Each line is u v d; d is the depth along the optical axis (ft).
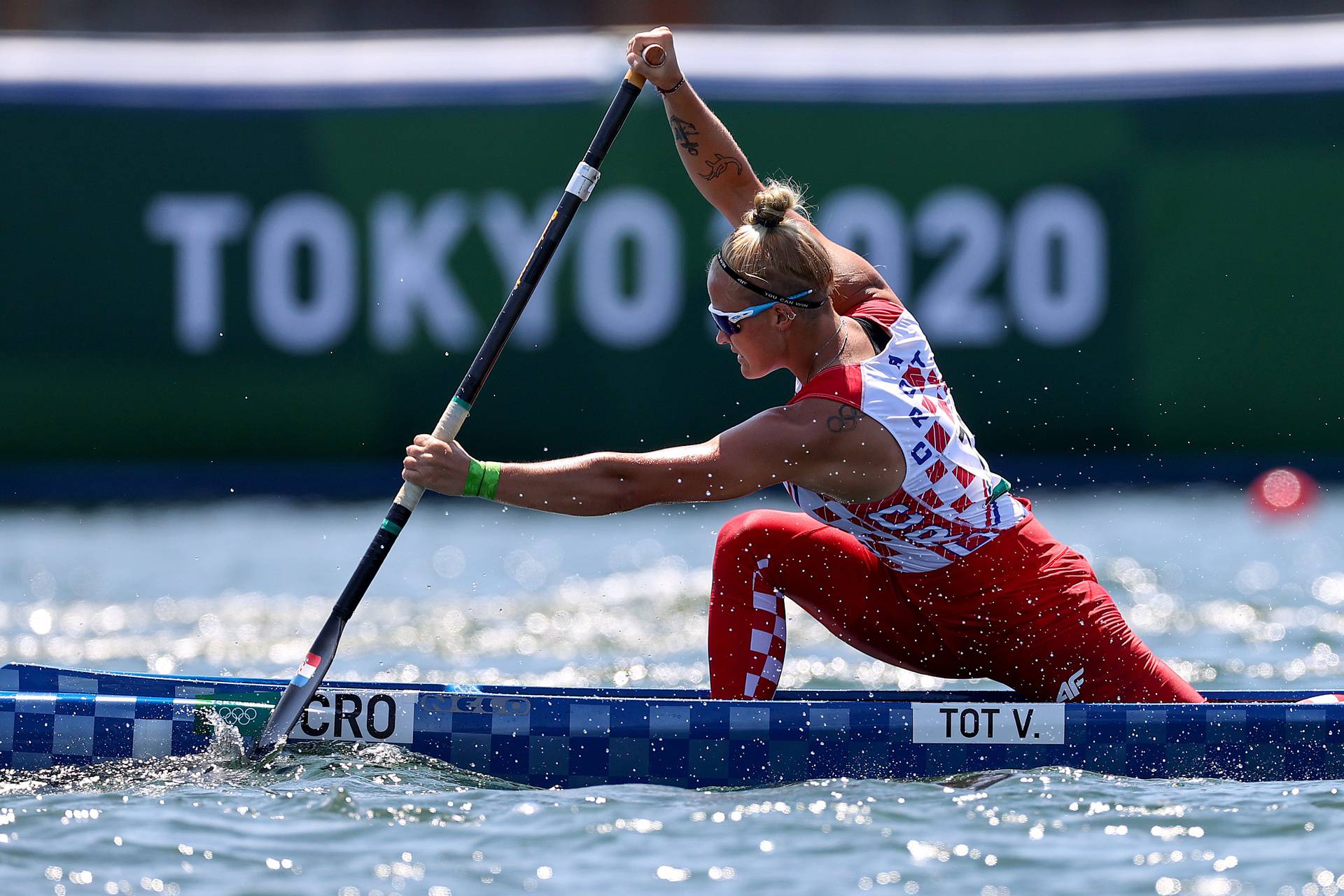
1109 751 40.81
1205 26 148.15
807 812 37.50
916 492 40.04
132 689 42.80
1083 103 142.10
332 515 131.44
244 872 33.14
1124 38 145.89
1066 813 37.09
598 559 106.93
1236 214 142.00
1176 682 42.55
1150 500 134.21
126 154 143.95
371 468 144.77
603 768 40.98
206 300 144.77
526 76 143.64
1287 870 32.89
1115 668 42.14
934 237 143.23
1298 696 45.16
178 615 84.23
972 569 41.50
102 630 79.25
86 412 144.87
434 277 144.36
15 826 35.94
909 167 143.13
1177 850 34.35
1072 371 143.23
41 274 143.95
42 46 145.59
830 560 43.01
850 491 39.88
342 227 144.66
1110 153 142.20
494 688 45.06
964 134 142.72
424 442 39.06
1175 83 141.38
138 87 143.74
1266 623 77.30
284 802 37.86
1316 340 142.10
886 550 41.55
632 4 167.73
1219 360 142.72
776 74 143.23
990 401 143.64
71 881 32.48
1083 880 32.55
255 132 144.46
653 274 143.54
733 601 43.75
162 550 111.34
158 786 39.68
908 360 40.24
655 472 38.65
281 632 78.38
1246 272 142.31
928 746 40.88
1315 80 140.56
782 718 41.01
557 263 143.43
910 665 44.37
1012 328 143.23
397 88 143.64
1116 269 142.61
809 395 38.88
